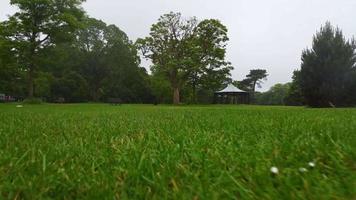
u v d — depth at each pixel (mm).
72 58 73000
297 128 4863
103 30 75375
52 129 5691
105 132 5141
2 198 1931
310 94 43500
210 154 2965
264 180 2107
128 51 75312
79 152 3330
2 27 44438
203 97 72812
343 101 42438
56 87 72562
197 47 58250
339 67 41812
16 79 59188
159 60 60344
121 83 76000
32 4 44750
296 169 2361
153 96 77875
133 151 3197
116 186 2125
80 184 2191
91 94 75938
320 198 1752
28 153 3158
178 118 8656
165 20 59750
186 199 1842
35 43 46000
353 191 1810
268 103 102188
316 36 43562
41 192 2016
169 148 3332
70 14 47031
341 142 3137
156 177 2264
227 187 2014
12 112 13758
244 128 5199
